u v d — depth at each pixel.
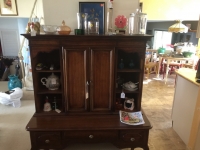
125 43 1.87
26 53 3.70
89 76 1.97
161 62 5.17
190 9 4.46
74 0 2.05
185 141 2.28
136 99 2.25
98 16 2.07
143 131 1.91
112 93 2.04
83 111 2.10
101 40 1.83
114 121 1.97
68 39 1.81
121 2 2.07
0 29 5.42
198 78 2.14
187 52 4.18
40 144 1.91
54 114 2.07
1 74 5.48
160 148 2.22
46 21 2.10
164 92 4.08
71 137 1.90
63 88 2.00
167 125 2.74
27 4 4.09
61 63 1.91
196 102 1.99
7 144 2.23
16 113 2.99
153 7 4.43
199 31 2.10
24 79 3.61
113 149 2.18
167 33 5.81
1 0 4.07
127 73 2.29
